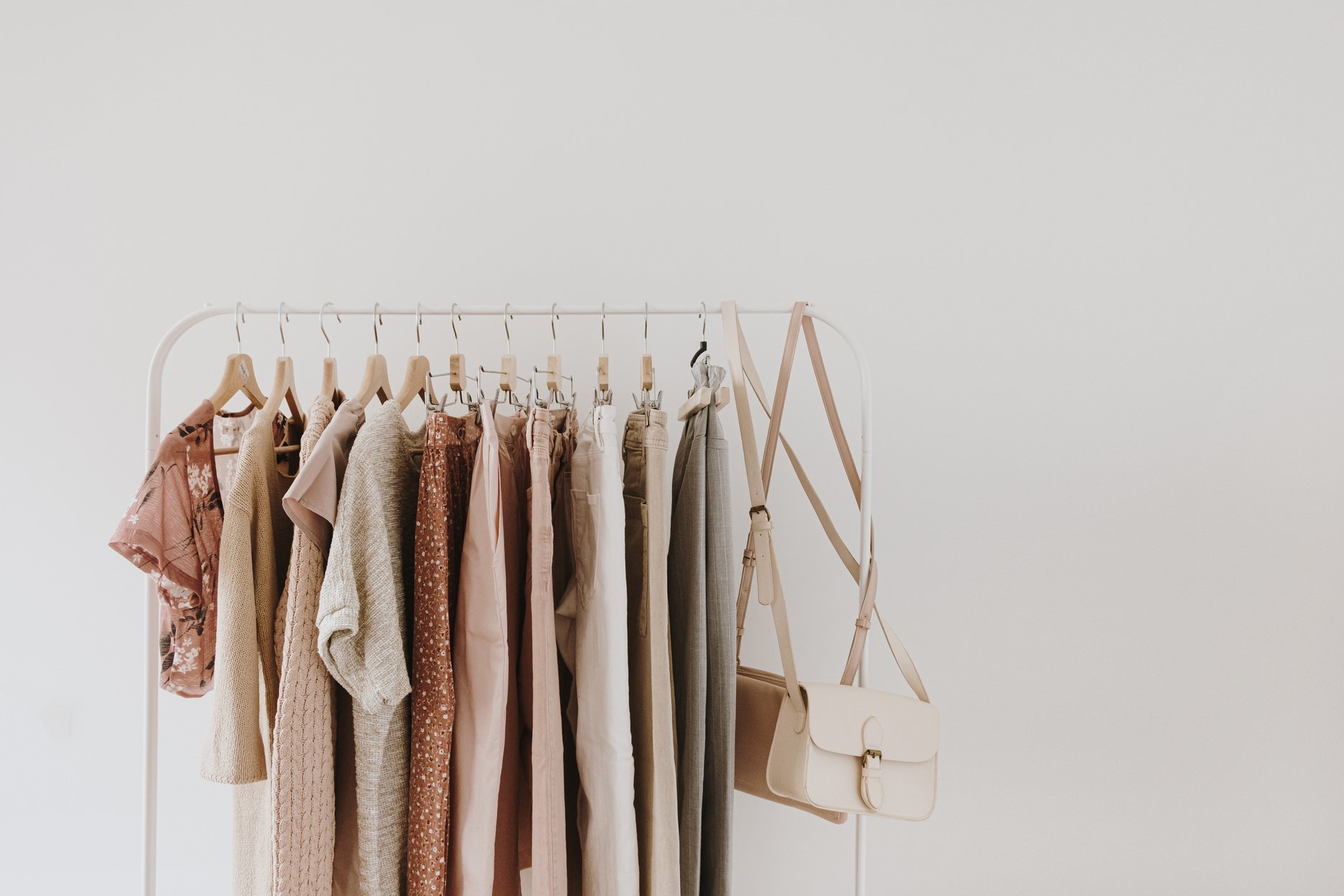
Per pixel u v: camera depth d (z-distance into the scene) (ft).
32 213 4.61
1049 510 4.73
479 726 2.95
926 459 4.71
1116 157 4.69
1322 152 4.66
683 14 4.64
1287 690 4.74
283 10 4.60
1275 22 4.66
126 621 4.65
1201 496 4.72
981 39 4.68
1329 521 4.71
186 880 4.63
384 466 2.99
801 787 3.28
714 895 3.33
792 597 4.70
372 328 4.61
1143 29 4.68
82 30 4.58
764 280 4.65
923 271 4.68
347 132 4.61
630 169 4.63
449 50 4.61
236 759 2.90
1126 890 4.74
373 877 2.86
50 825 4.65
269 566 3.11
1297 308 4.68
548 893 2.99
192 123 4.60
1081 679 4.75
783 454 4.68
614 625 3.08
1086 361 4.71
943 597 4.73
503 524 3.26
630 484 3.46
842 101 4.67
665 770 3.13
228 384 3.38
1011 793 4.75
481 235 4.62
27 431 4.62
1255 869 4.75
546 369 4.61
